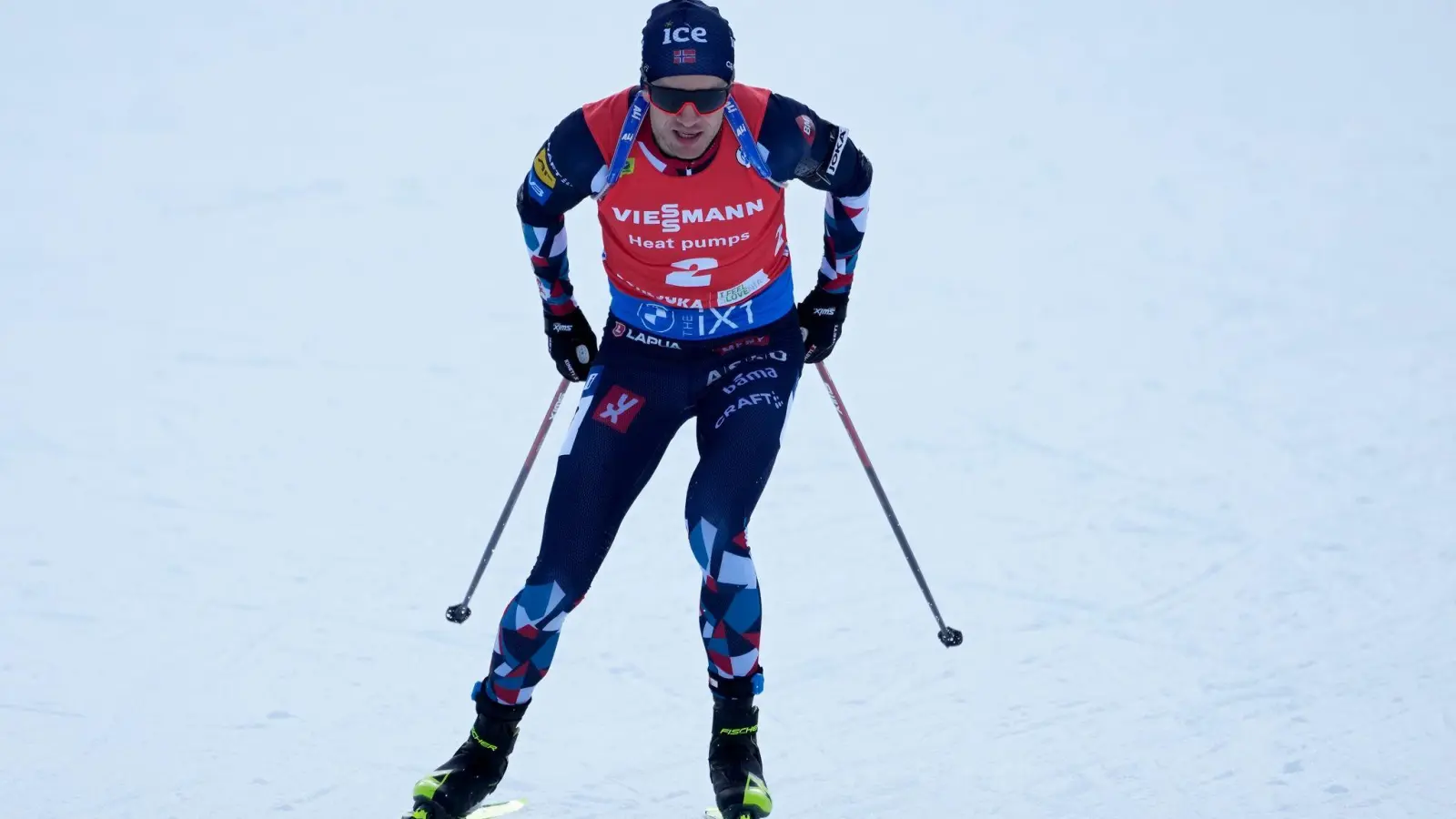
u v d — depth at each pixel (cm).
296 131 4928
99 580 1808
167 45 6325
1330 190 3866
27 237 3691
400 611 1745
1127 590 1747
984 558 1873
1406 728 1327
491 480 2198
